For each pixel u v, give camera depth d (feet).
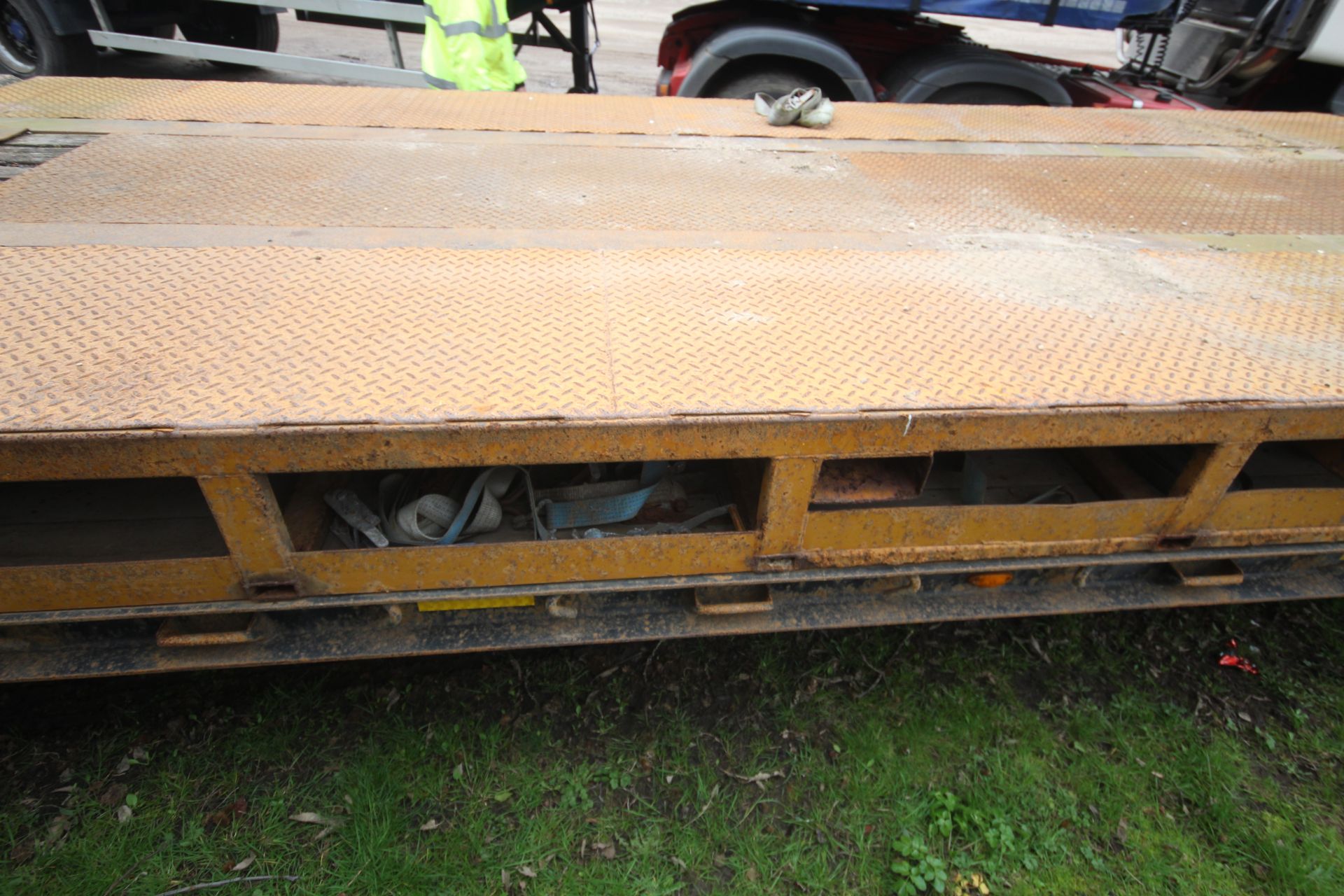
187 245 6.41
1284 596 6.90
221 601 5.36
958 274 6.68
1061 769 7.11
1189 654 8.36
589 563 5.59
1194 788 6.98
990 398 5.02
